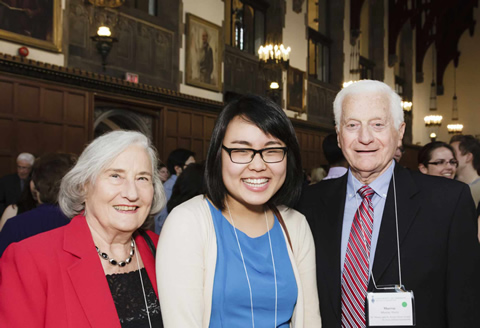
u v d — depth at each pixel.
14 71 6.59
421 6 20.48
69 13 7.56
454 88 25.09
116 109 8.61
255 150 1.51
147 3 9.48
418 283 1.60
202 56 10.49
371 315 1.56
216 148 1.58
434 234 1.63
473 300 1.57
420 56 23.88
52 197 2.29
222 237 1.57
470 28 24.61
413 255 1.62
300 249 1.74
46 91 7.10
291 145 1.62
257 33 13.52
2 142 6.52
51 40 7.23
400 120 1.76
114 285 1.53
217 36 11.02
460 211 1.64
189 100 9.80
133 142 1.59
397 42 22.41
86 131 7.68
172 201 3.29
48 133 7.12
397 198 1.73
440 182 1.73
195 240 1.48
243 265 1.54
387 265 1.64
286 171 1.67
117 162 1.53
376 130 1.71
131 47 8.76
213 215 1.60
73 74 7.28
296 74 14.27
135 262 1.66
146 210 1.61
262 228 1.67
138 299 1.54
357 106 1.73
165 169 5.75
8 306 1.33
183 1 10.01
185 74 10.02
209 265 1.50
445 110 25.23
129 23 8.73
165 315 1.39
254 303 1.52
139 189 1.57
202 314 1.43
